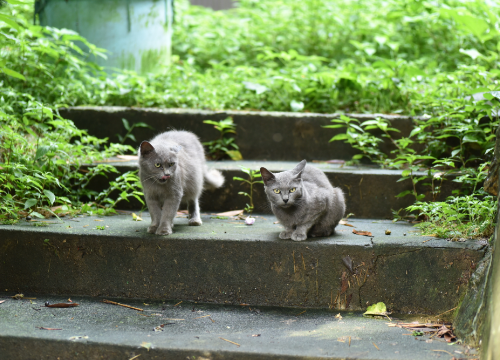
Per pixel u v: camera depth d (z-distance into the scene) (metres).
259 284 3.04
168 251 3.07
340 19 6.87
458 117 4.09
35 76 4.88
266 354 2.36
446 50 6.32
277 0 8.41
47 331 2.56
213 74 6.21
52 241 3.11
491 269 2.47
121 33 5.28
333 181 3.96
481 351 2.28
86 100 4.93
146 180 3.21
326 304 3.00
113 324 2.68
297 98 5.07
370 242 2.97
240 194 4.07
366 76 5.55
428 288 2.88
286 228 3.12
